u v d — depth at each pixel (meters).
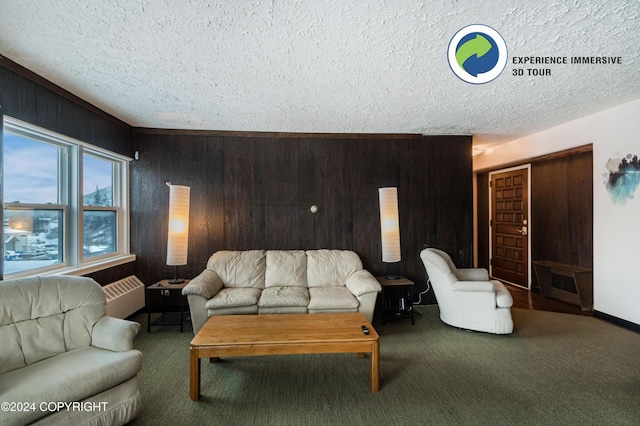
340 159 3.81
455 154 3.94
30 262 2.35
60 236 2.62
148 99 2.71
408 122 3.39
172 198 3.22
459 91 2.53
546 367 2.25
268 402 1.86
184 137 3.64
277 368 2.28
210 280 2.99
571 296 3.93
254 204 3.72
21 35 1.74
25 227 2.30
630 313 2.96
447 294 3.05
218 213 3.68
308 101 2.75
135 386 1.69
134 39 1.78
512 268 4.96
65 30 1.70
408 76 2.25
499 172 5.21
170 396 1.92
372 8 1.51
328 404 1.83
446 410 1.77
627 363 2.30
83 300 1.92
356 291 2.91
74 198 2.70
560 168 4.17
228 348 1.87
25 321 1.70
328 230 3.79
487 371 2.20
